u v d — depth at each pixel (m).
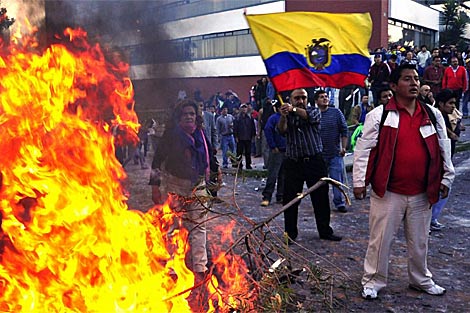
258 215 6.93
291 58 5.96
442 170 4.14
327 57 6.08
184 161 4.51
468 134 13.29
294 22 6.04
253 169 11.03
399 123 4.03
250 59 24.30
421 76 16.27
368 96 12.89
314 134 5.65
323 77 6.09
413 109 4.09
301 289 3.70
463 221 6.66
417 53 17.02
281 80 5.94
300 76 5.97
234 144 12.55
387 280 4.56
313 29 6.05
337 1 21.25
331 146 6.99
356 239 5.86
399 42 23.88
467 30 31.27
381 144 4.03
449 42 29.05
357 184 4.11
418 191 4.06
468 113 16.61
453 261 5.16
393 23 22.98
